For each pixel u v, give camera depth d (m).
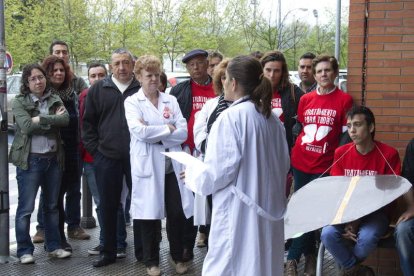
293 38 25.06
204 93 5.84
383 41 5.09
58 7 23.33
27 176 5.53
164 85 6.53
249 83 3.47
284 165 3.65
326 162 5.06
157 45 26.12
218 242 3.45
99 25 24.53
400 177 4.28
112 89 5.45
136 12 25.47
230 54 26.84
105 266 5.56
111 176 5.42
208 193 3.39
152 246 5.27
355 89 5.21
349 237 4.30
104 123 5.43
